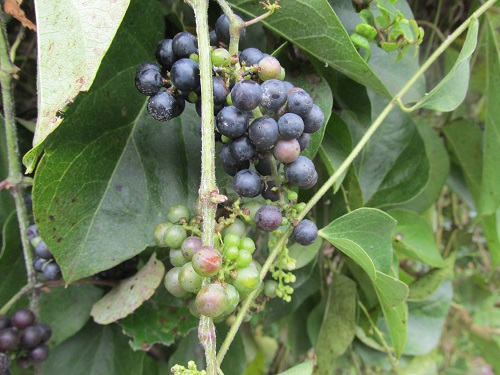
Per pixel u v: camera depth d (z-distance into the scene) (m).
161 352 0.26
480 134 0.27
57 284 0.18
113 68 0.16
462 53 0.17
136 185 0.17
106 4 0.12
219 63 0.13
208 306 0.11
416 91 0.20
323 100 0.17
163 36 0.18
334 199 0.21
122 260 0.16
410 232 0.24
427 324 0.26
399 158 0.23
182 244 0.13
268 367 0.38
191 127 0.18
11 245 0.20
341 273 0.25
